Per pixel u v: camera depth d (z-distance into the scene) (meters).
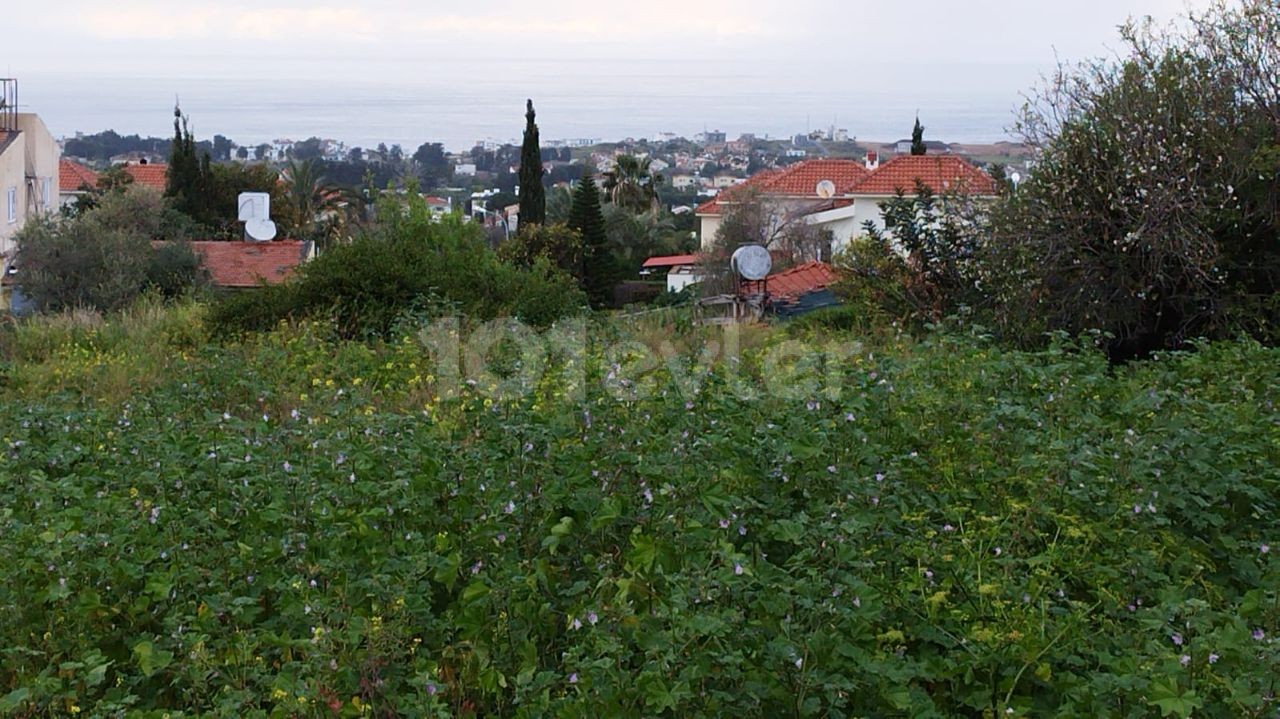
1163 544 5.55
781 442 5.86
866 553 4.86
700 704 3.99
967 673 4.52
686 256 52.22
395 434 6.76
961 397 7.54
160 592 5.00
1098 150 14.06
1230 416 7.10
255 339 14.37
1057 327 13.91
